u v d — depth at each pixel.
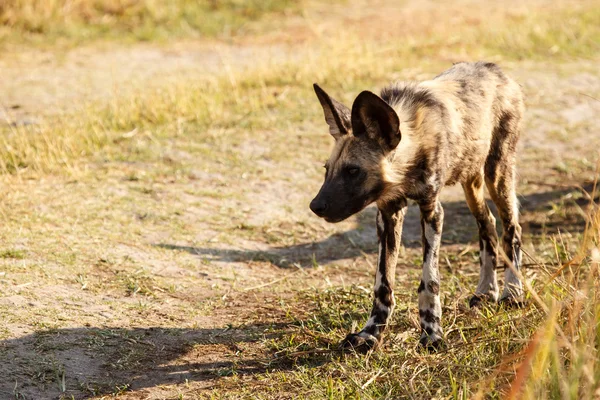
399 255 9.91
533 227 10.85
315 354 7.09
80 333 7.19
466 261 9.72
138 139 12.77
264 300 8.36
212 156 12.37
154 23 21.09
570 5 22.56
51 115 13.82
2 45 18.72
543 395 5.41
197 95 14.48
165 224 10.09
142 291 8.23
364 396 6.18
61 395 6.26
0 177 10.88
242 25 21.42
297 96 15.03
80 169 11.51
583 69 17.00
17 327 7.13
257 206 11.02
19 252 8.61
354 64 16.38
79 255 8.82
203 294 8.40
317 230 10.59
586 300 6.23
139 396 6.34
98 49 18.94
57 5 20.70
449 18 21.83
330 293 8.48
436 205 7.27
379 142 6.86
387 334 7.39
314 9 22.98
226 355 7.08
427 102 7.23
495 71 8.29
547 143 13.66
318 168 12.33
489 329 7.06
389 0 24.23
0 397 6.11
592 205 6.63
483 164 8.00
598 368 5.53
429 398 6.12
